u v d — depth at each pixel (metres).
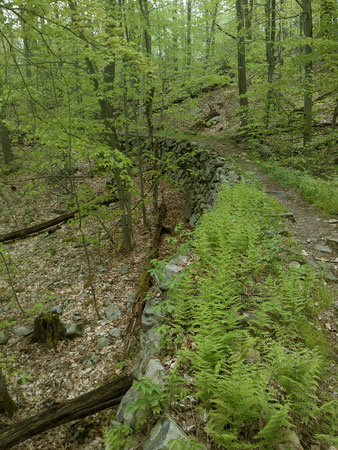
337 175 10.40
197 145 13.42
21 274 10.12
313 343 3.48
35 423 4.24
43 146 8.46
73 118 7.53
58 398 5.55
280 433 2.28
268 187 9.41
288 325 3.75
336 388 3.02
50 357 6.59
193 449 2.23
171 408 2.70
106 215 10.33
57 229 12.77
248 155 12.03
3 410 5.30
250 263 4.73
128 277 9.05
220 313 3.29
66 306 8.23
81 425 4.85
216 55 12.71
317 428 2.56
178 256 5.77
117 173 9.59
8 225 13.57
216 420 2.47
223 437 2.19
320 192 8.29
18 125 7.27
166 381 2.98
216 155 11.60
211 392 2.60
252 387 2.49
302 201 8.37
